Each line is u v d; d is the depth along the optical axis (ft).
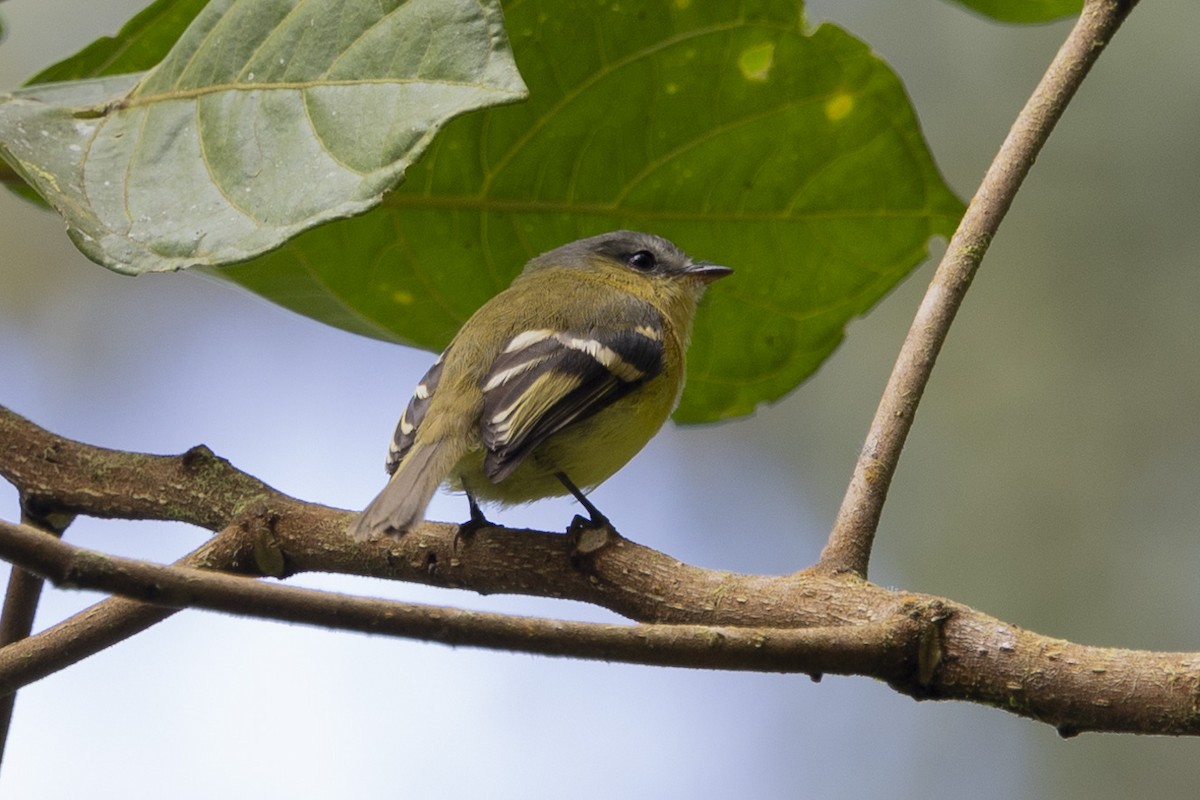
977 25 47.67
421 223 26.32
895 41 48.01
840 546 19.54
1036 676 17.04
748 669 16.80
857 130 26.40
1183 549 42.93
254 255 17.65
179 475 21.63
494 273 27.02
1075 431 44.73
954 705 44.86
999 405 45.29
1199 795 41.63
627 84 25.53
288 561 21.16
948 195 26.99
